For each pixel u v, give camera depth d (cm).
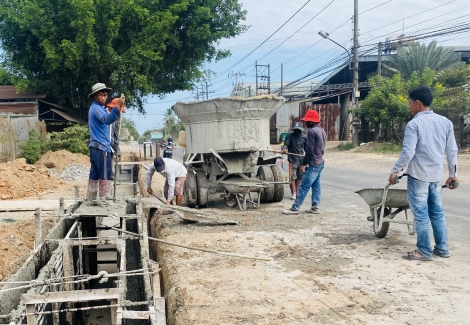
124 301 356
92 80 2286
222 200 1055
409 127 504
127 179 1989
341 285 438
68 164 1900
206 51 2623
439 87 2353
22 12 2144
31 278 468
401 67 3203
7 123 1795
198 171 956
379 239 615
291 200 1030
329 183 1336
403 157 500
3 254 634
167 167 830
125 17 2250
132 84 2294
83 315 631
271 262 525
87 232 741
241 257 529
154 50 2353
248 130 930
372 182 1320
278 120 3994
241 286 446
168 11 2236
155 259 709
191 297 421
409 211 833
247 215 833
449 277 451
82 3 1975
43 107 2516
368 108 2592
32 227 791
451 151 512
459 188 1131
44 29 2111
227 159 964
